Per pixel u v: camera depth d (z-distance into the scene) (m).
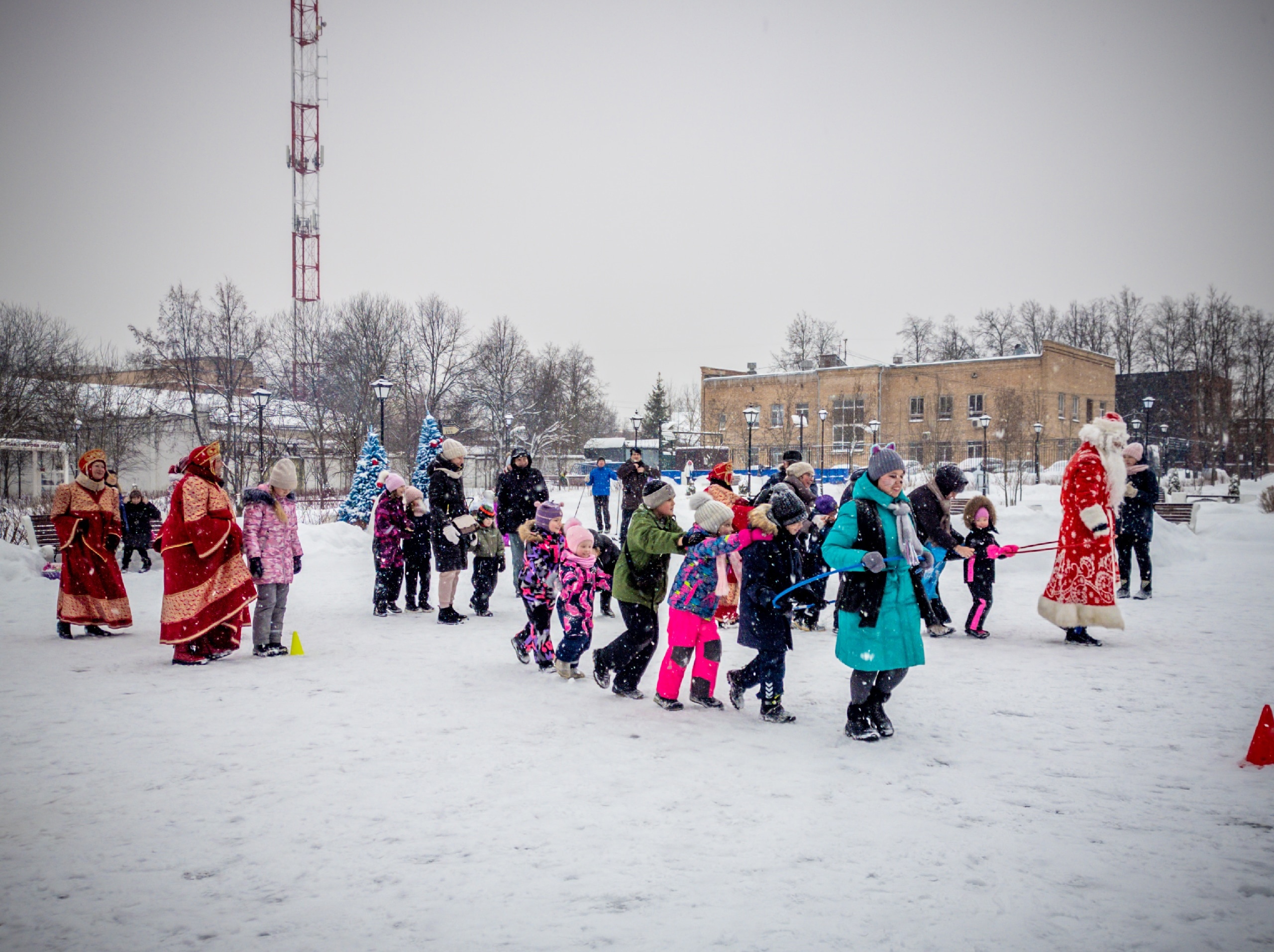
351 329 48.81
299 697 6.23
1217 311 61.22
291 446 44.47
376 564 10.21
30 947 2.81
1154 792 4.23
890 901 3.11
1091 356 58.78
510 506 10.22
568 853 3.54
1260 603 10.45
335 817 3.94
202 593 7.35
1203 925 2.94
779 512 5.55
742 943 2.82
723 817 3.93
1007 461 43.06
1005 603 11.08
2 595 12.27
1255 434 56.88
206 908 3.08
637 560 6.15
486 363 55.31
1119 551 11.06
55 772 4.57
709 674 6.03
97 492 9.04
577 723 5.57
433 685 6.63
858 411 60.66
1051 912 3.03
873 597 5.00
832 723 5.57
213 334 42.94
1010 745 5.02
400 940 2.85
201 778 4.47
